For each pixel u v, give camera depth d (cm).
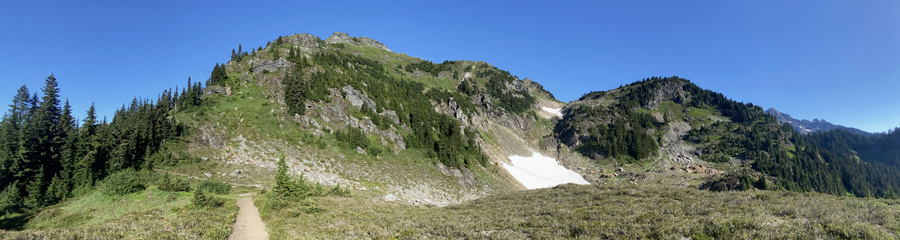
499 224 2606
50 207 3844
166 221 2539
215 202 3259
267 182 5484
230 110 7638
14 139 5266
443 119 11356
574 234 2117
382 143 8569
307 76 9856
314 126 7975
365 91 10562
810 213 2078
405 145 9144
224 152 6291
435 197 7019
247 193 4681
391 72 18012
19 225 3322
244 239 2431
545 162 14025
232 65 10250
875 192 13225
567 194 4825
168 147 5775
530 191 6056
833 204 2314
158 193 3669
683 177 11244
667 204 2980
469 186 8388
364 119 9012
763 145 14875
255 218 3153
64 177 4503
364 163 7325
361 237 2320
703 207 2647
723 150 14900
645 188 4497
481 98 18012
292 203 3512
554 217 2709
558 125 18675
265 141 6862
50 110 6688
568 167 13838
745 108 19800
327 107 8725
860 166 15025
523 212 3328
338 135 7881
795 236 1622
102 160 5006
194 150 6022
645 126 17275
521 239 2120
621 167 13475
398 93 12112
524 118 18162
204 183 4488
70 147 5094
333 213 3238
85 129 5509
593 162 14212
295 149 6912
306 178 5884
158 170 5166
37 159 4994
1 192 4088
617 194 4244
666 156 14775
